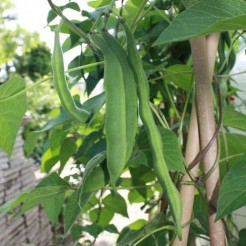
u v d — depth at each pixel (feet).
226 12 1.22
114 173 1.54
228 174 1.51
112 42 1.58
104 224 3.38
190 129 2.04
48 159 3.90
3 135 2.02
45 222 8.07
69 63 3.03
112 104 1.50
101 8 2.49
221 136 2.41
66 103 1.56
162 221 2.27
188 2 1.77
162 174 1.55
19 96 1.88
